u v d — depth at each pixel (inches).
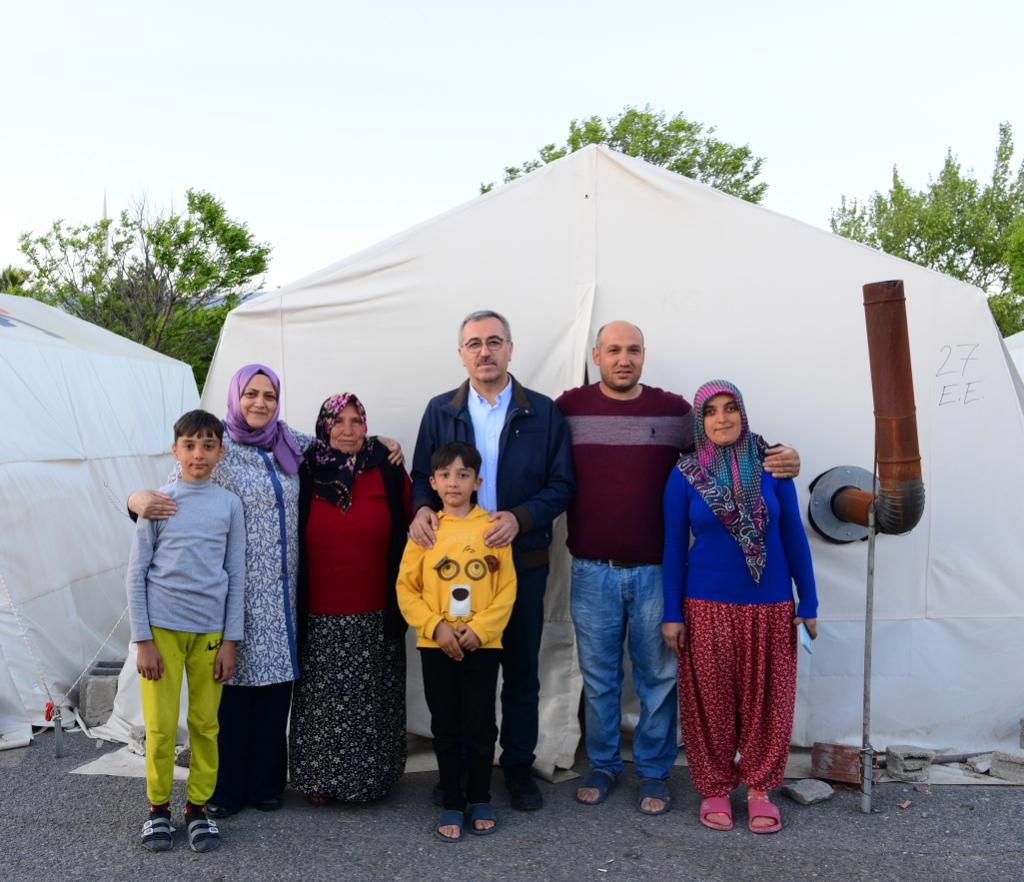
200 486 123.3
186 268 699.4
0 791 144.2
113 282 707.4
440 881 113.0
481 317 135.7
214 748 124.0
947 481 163.5
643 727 141.0
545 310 163.8
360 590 131.3
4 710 177.0
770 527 130.6
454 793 128.0
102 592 225.6
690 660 133.3
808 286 163.2
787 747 130.6
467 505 131.0
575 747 154.6
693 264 163.2
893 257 162.2
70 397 253.4
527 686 136.3
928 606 164.1
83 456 239.9
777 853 121.3
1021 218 767.1
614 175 163.3
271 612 128.2
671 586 133.5
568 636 158.7
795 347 163.2
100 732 172.7
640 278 163.6
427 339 163.3
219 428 123.3
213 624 122.0
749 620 129.5
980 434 163.5
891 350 131.3
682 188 162.7
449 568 125.5
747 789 136.3
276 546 128.7
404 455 163.5
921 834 127.4
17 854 120.4
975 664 164.6
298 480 134.6
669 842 124.9
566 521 158.4
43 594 194.9
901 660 163.6
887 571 163.3
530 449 136.6
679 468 133.6
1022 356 387.9
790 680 131.3
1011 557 164.6
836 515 157.0
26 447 209.5
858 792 143.6
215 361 163.6
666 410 140.5
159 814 123.4
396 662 136.7
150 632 118.3
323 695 130.8
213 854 120.0
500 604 125.4
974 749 162.4
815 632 132.0
